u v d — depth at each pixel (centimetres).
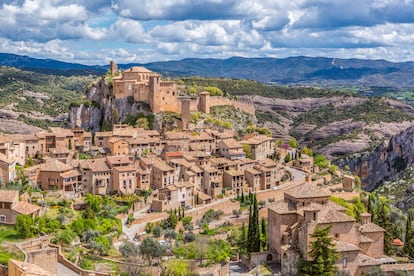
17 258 11812
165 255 15225
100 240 15375
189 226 18512
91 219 16788
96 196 19388
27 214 15012
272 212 14575
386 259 14675
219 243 16612
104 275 12212
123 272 13450
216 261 15075
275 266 14150
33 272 8881
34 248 13025
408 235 16738
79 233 15850
